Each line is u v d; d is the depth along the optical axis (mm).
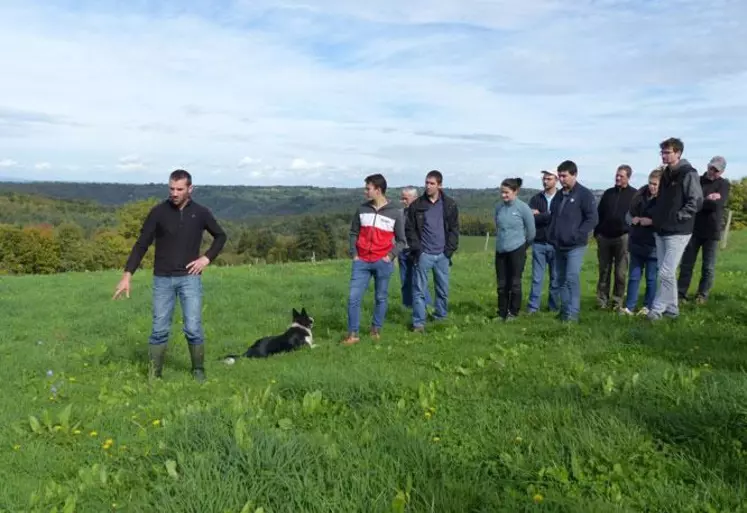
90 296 14336
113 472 3822
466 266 18750
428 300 9719
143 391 6445
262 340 8570
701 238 9852
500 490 3324
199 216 7137
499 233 9625
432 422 4410
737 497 3068
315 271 19203
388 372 6008
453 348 7590
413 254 9422
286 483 3311
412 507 3059
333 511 3061
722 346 6641
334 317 11266
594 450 3629
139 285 15703
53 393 6312
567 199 8844
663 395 4598
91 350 8789
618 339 7301
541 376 5664
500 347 7281
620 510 2990
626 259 9961
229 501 3172
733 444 3598
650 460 3539
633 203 9367
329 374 5773
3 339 9977
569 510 3018
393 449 3807
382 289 8938
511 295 9688
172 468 3541
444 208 9602
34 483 3791
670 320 8133
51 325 11180
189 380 7039
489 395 5090
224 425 4270
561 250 8930
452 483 3299
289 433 4129
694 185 7797
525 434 3986
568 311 8938
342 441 4035
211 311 11992
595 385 5102
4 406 5785
